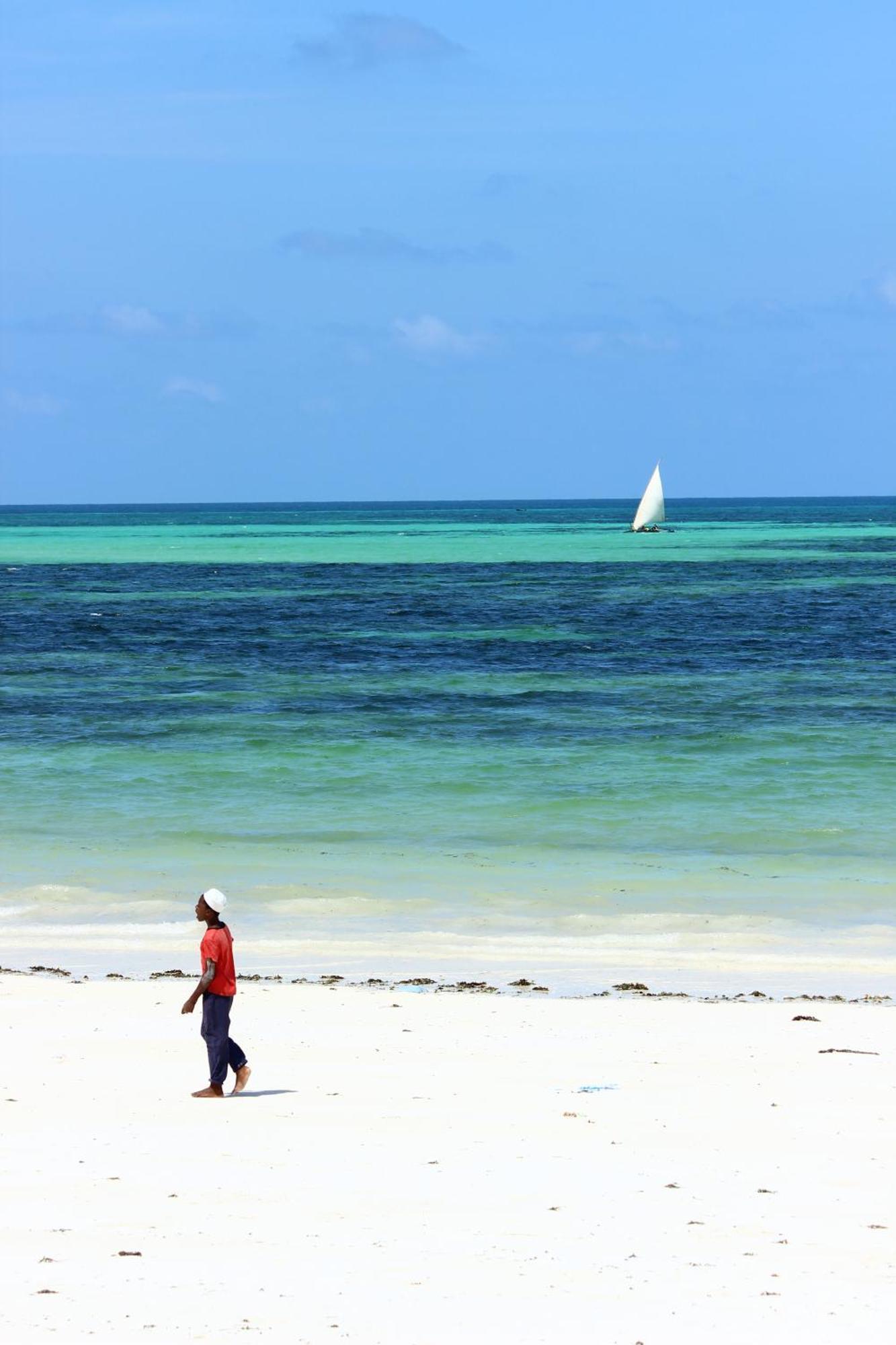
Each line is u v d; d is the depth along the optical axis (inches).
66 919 2456.9
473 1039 1731.1
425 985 2055.9
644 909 2507.4
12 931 2377.0
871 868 2800.2
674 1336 899.4
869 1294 973.2
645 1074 1576.0
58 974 2105.1
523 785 3622.0
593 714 4837.6
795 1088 1521.9
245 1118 1401.3
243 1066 1493.6
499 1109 1439.5
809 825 3171.8
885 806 3373.5
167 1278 992.2
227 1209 1139.9
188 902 2559.1
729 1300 960.3
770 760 3949.3
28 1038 1712.6
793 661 6486.2
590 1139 1342.3
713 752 4082.2
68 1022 1797.5
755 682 5713.6
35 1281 985.5
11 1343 880.3
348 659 6604.3
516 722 4648.1
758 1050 1681.8
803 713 4830.2
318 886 2655.0
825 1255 1048.2
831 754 4037.9
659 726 4569.4
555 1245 1064.2
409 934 2354.8
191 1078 1553.9
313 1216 1124.5
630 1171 1245.7
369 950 2269.9
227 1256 1037.8
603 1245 1064.2
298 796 3503.9
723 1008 1902.1
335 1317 925.2
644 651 6934.1
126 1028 1772.9
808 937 2337.6
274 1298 957.8
